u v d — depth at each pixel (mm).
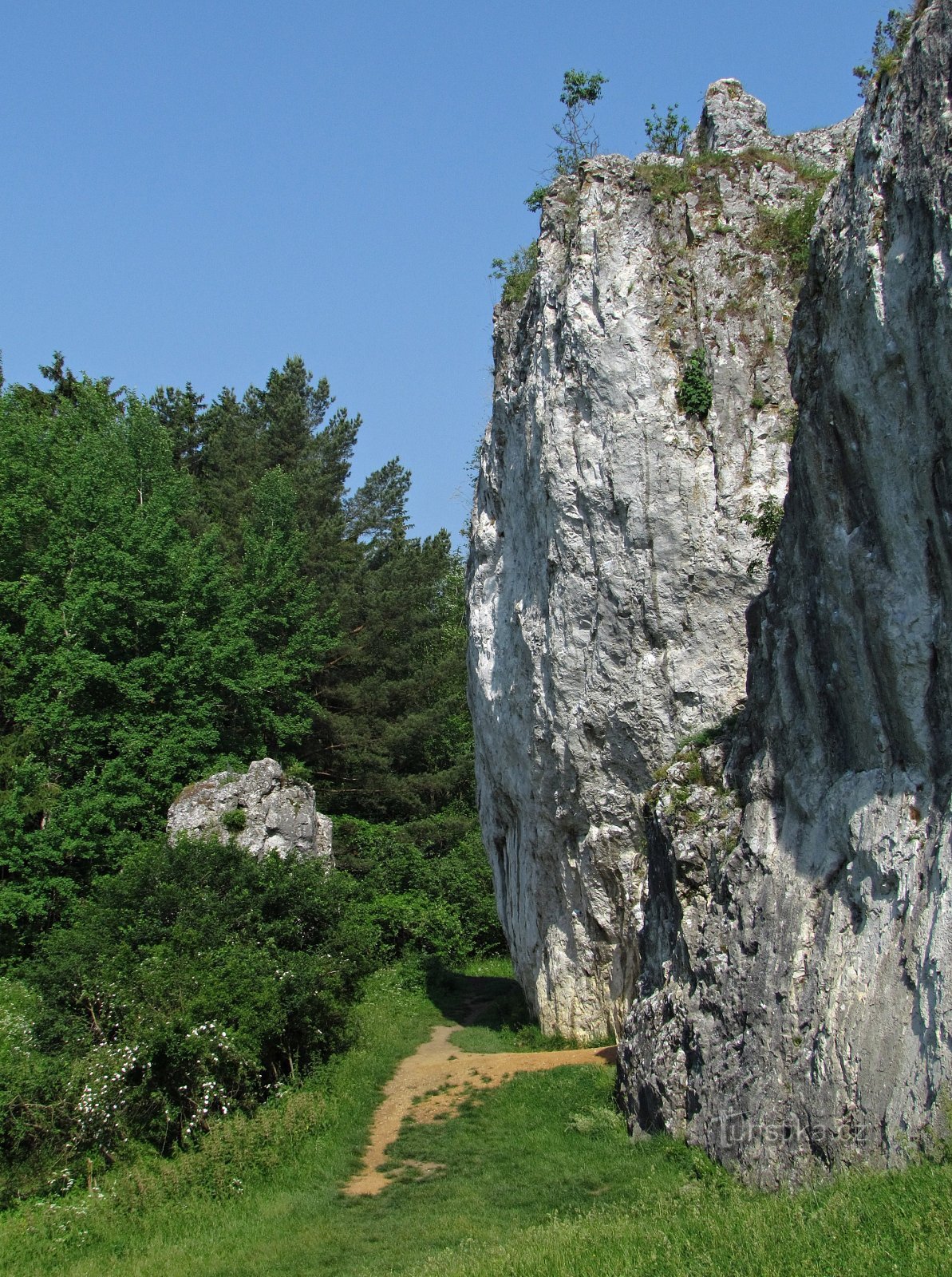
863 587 12211
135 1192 14617
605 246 20281
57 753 33219
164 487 40000
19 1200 14898
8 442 36875
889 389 11961
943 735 11203
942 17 11820
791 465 14414
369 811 43469
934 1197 8508
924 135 11797
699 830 15078
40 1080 16188
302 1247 12719
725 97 22328
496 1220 12820
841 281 12875
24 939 30688
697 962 13977
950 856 10523
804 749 13336
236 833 26453
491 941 38438
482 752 25859
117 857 31688
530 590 22000
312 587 41719
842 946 11648
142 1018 16938
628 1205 12117
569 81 25344
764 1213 9883
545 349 21000
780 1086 11719
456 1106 17734
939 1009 9914
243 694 37094
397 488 52625
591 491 19766
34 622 33500
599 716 19766
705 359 19734
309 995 19219
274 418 50438
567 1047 21109
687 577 19172
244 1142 15609
